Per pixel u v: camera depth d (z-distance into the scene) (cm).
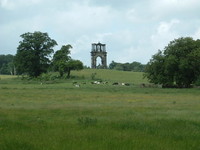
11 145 1786
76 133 2198
